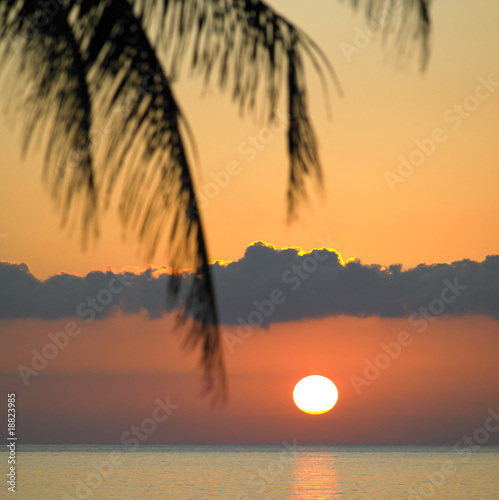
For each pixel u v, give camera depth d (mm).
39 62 2418
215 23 2420
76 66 2393
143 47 2404
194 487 46062
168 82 2396
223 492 42625
